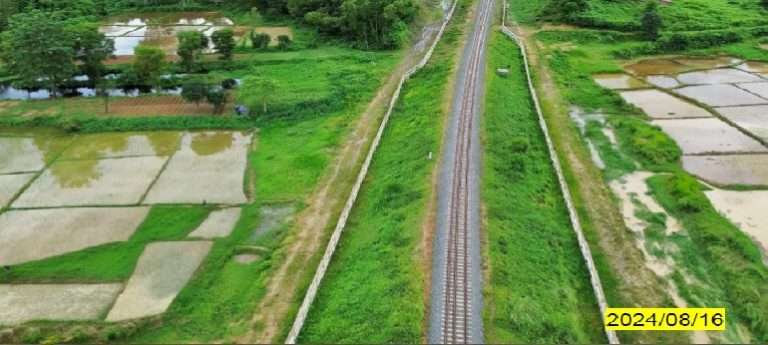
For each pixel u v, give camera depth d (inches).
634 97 2827.3
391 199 1830.7
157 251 1689.2
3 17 3565.5
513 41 3587.6
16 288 1539.1
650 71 3230.8
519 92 2795.3
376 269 1485.0
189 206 1923.0
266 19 4124.0
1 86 3105.3
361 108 2640.3
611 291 1454.2
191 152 2333.9
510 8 4301.2
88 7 4288.9
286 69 3176.7
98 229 1802.4
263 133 2476.6
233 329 1353.3
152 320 1396.4
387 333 1242.6
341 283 1475.1
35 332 1355.8
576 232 1670.8
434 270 1430.9
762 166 2113.7
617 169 2101.4
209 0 4598.9
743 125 2466.8
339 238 1684.3
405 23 3686.0
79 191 2041.1
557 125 2456.9
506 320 1272.1
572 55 3390.7
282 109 2625.5
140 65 2805.1
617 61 3390.7
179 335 1352.1
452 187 1824.6
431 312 1298.0
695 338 1293.1
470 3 4426.7
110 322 1385.3
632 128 2396.7
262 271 1558.8
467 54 3221.0
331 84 2896.2
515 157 2042.3
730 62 3373.5
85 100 2866.6
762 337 1309.1
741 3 4394.7
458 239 1551.4
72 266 1621.6
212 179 2105.1
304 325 1333.7
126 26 4126.5
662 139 2273.6
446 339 1216.2
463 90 2677.2
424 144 2159.2
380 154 2218.3
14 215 1889.8
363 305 1355.8
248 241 1713.8
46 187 2075.5
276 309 1407.5
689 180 1957.4
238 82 3014.3
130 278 1571.1
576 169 2087.8
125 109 2738.7
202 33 3612.2
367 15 3390.7
